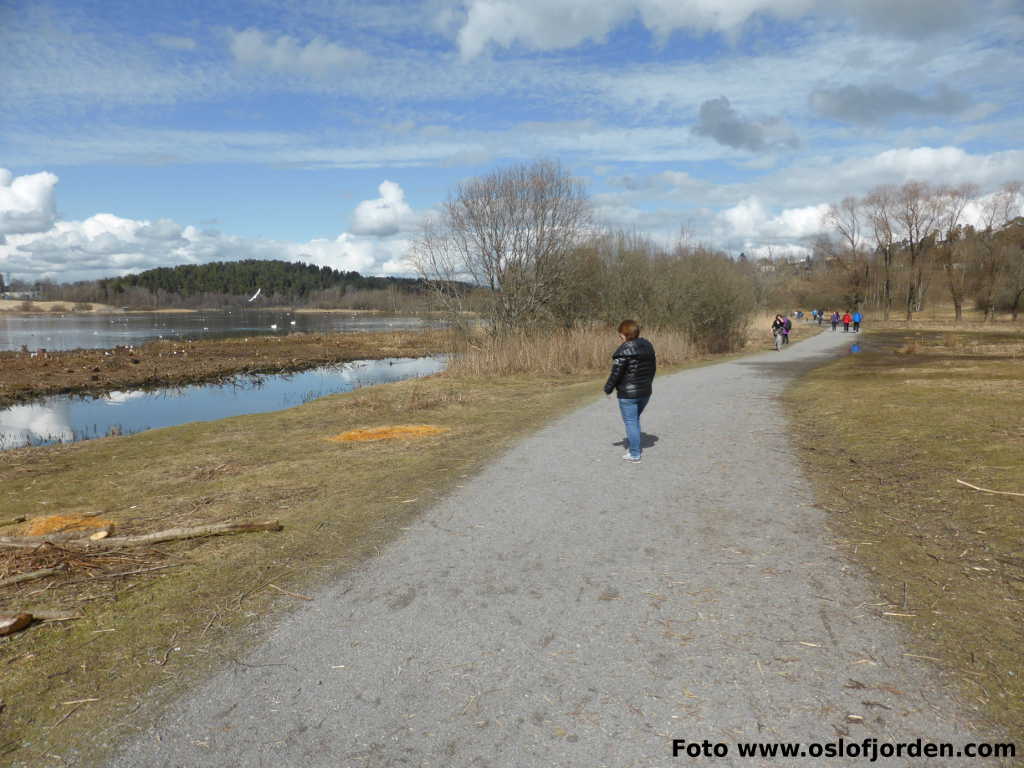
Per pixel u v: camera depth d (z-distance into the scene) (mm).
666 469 6941
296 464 7809
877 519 5043
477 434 9430
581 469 7035
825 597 3693
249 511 5816
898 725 2539
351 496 6211
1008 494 5402
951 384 12938
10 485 7395
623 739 2504
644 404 7348
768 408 11281
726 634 3293
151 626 3559
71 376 23328
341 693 2867
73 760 2471
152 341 46406
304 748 2500
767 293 59594
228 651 3266
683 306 25359
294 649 3270
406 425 10414
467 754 2441
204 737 2588
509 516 5406
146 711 2773
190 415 15414
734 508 5477
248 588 4051
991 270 57375
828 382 14945
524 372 18594
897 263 64312
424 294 22828
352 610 3699
